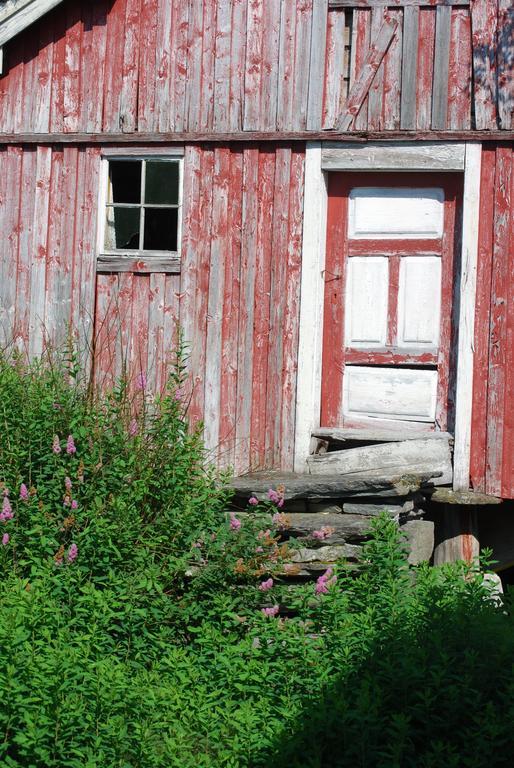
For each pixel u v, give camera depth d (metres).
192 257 10.08
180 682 6.32
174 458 8.02
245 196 9.97
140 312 10.20
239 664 6.29
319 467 9.68
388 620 6.51
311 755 5.67
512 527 10.02
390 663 6.06
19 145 10.48
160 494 7.97
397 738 5.55
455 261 9.73
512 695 5.75
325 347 10.06
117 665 6.21
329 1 9.78
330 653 6.31
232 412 9.97
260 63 9.92
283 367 9.88
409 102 9.60
